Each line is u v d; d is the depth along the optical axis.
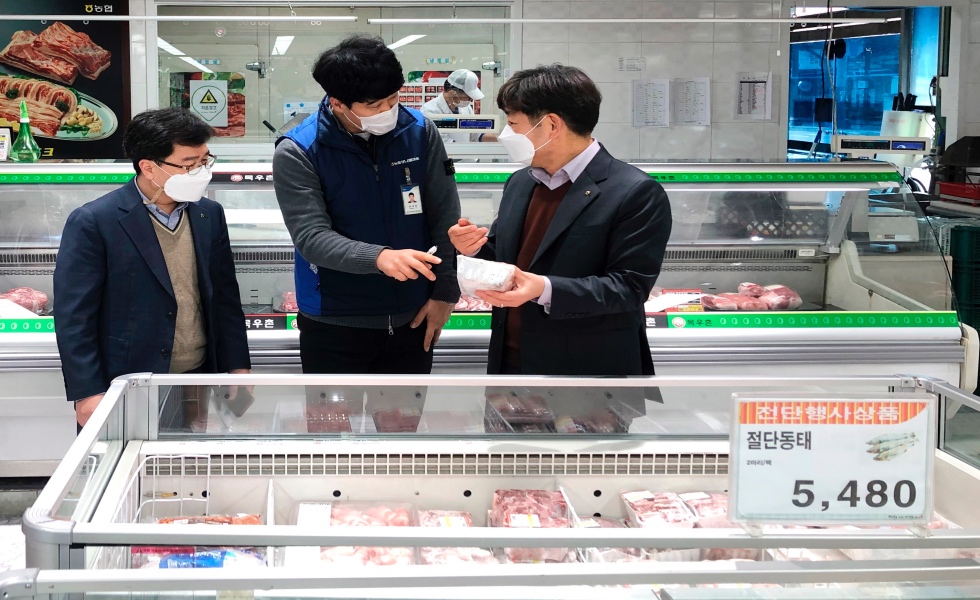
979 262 5.25
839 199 3.94
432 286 2.80
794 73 9.81
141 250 2.51
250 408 1.94
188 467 1.89
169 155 2.43
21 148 3.94
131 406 1.91
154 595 1.23
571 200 2.18
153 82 6.34
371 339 2.73
